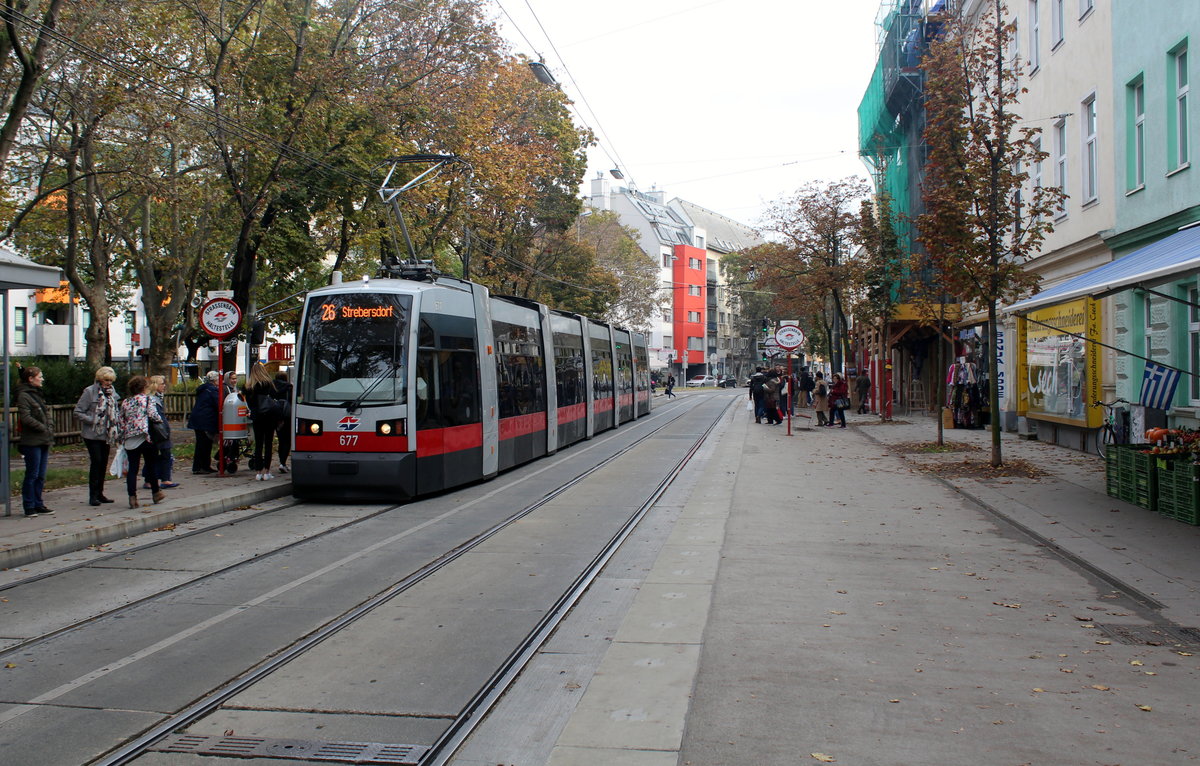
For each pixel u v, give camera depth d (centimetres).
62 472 1639
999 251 1670
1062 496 1345
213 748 487
